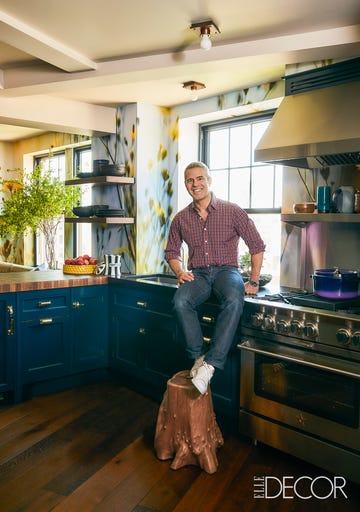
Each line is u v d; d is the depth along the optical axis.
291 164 2.75
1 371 3.12
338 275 2.38
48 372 3.34
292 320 2.34
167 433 2.41
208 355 2.38
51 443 2.59
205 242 2.71
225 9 2.28
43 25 2.46
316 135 2.42
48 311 3.31
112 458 2.44
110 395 3.35
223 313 2.45
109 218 3.79
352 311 2.27
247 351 2.58
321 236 2.95
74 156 5.30
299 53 2.61
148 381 3.29
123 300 3.48
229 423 2.82
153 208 4.06
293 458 2.49
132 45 2.73
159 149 4.06
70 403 3.19
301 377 2.35
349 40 2.46
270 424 2.50
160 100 3.82
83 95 3.70
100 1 2.20
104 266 3.75
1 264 5.14
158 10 2.29
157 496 2.10
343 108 2.45
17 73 3.26
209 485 2.20
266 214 3.61
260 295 2.79
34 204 4.77
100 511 1.99
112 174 3.85
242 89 3.46
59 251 5.64
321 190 2.65
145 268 4.05
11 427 2.80
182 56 2.79
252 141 3.71
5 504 2.02
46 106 3.75
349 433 2.16
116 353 3.58
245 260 3.45
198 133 4.10
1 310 3.10
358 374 2.07
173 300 2.64
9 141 6.15
